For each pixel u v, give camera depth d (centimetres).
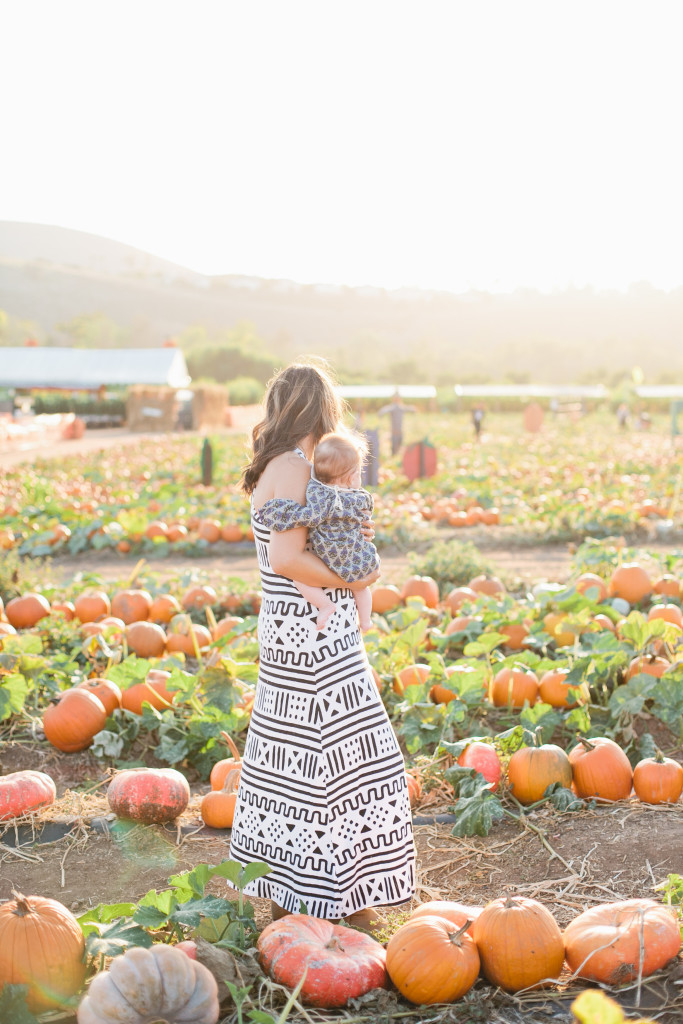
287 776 291
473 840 389
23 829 408
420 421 5622
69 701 495
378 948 280
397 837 297
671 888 310
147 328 19450
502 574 902
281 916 305
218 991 262
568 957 278
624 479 1831
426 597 778
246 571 1091
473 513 1375
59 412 5125
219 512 1392
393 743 301
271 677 296
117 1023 230
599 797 413
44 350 5425
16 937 252
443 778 439
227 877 283
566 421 5756
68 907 340
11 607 720
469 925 276
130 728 503
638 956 269
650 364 19200
